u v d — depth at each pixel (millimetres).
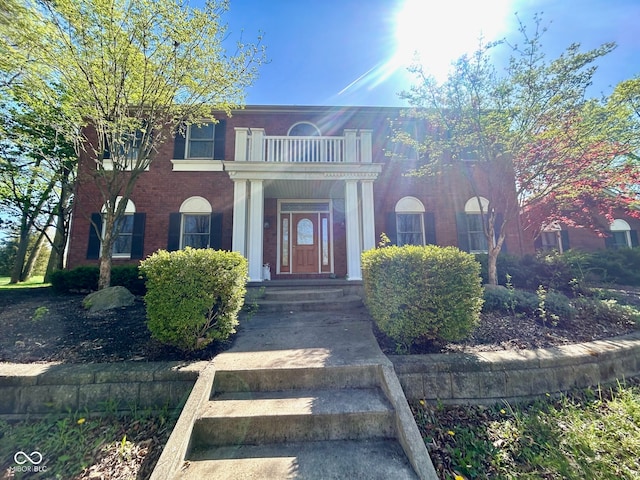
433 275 3664
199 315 3533
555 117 5766
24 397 2893
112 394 2943
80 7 5203
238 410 2594
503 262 7777
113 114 6176
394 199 9977
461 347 3715
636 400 3021
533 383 3146
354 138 8125
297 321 5105
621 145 5891
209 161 9648
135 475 2168
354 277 7426
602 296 6102
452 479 2141
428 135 7707
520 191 6547
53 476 2189
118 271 7441
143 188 9406
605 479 2133
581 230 11008
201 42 6117
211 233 9414
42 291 7648
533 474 2186
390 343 3887
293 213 10336
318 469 2115
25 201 10328
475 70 5992
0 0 4945
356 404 2680
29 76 5879
